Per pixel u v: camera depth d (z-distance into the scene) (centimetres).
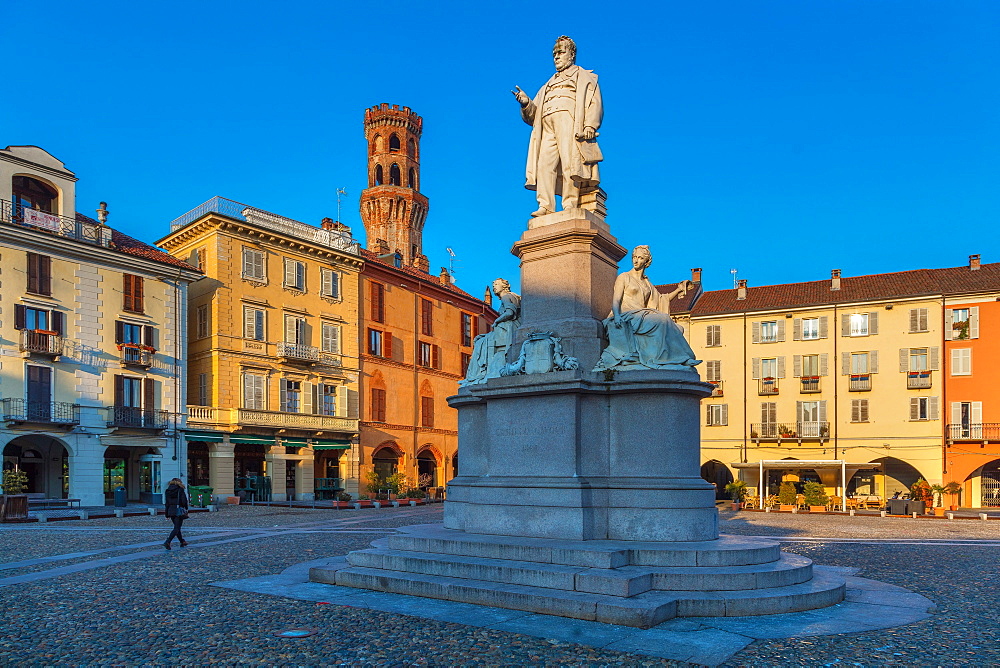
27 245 3594
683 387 1139
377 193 8094
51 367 3628
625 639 804
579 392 1148
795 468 4597
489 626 853
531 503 1145
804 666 726
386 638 806
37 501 3506
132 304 3959
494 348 1353
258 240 4556
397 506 4181
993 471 4872
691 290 5753
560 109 1335
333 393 4894
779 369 5231
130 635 834
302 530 2269
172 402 4059
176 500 1736
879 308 5053
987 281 4966
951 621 924
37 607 995
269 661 732
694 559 1020
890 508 4003
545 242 1278
